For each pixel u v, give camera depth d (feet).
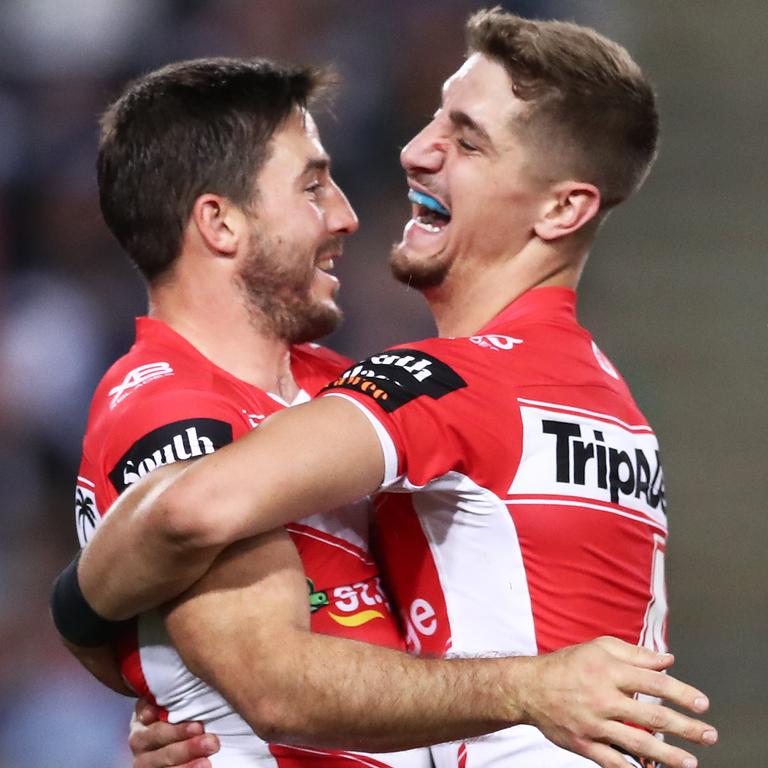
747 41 74.69
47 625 65.82
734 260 72.33
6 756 61.36
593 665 20.84
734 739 62.08
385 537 26.76
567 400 26.35
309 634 22.59
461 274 29.17
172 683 25.40
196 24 79.66
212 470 22.33
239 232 27.68
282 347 28.55
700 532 66.85
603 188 28.91
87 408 71.00
